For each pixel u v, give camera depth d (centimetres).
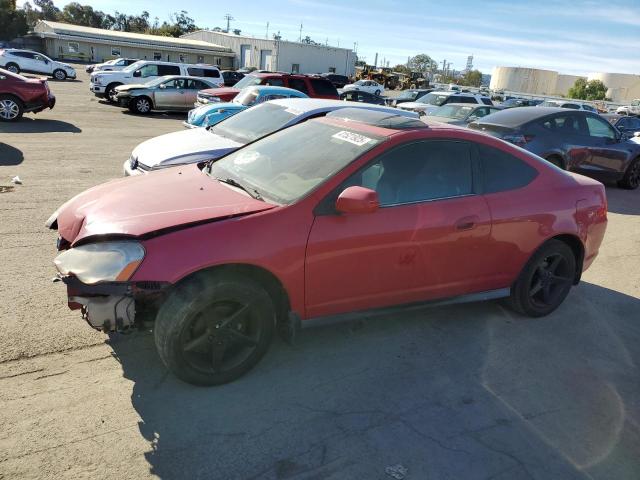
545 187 425
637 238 749
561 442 296
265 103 823
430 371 355
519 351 394
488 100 2097
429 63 11544
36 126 1328
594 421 318
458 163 384
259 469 256
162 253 282
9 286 418
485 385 345
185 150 661
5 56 3188
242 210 312
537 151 975
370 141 357
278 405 305
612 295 527
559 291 456
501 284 418
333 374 341
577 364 383
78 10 10881
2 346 335
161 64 2227
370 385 333
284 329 339
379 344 384
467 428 300
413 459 272
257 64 5875
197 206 320
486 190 395
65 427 271
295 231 312
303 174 348
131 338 359
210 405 300
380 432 290
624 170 1116
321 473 257
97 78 2108
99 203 336
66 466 246
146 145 702
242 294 303
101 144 1145
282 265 310
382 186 348
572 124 1037
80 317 379
